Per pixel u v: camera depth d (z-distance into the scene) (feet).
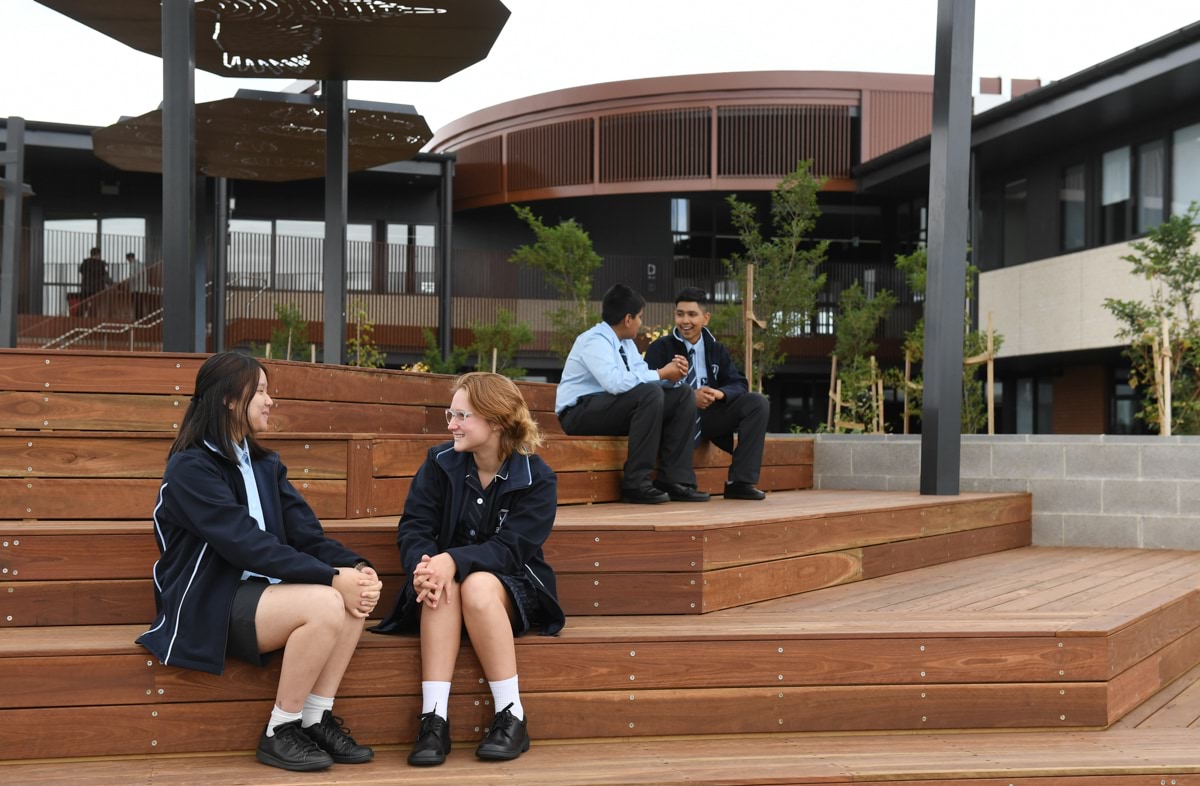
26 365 13.00
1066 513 20.94
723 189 57.57
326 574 9.29
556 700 10.43
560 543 11.87
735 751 10.18
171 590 9.34
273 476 9.93
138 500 12.42
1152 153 43.70
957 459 19.98
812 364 57.62
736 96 57.52
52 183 58.65
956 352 19.83
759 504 16.63
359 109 25.62
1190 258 36.14
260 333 53.78
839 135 57.72
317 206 61.87
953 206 19.60
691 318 18.10
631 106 58.44
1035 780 9.64
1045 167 49.80
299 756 9.12
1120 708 11.84
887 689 11.05
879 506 16.15
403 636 10.37
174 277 15.01
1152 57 38.34
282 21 20.75
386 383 18.08
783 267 49.01
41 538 10.66
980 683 11.19
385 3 19.76
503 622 9.89
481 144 62.95
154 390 13.41
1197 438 20.06
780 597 13.75
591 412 16.63
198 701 9.62
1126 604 13.29
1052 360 51.37
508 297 59.88
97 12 19.90
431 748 9.45
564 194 59.77
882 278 59.36
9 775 8.94
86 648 9.45
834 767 9.61
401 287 58.29
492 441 10.66
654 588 12.06
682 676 10.70
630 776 9.16
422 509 10.66
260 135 27.40
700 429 18.21
